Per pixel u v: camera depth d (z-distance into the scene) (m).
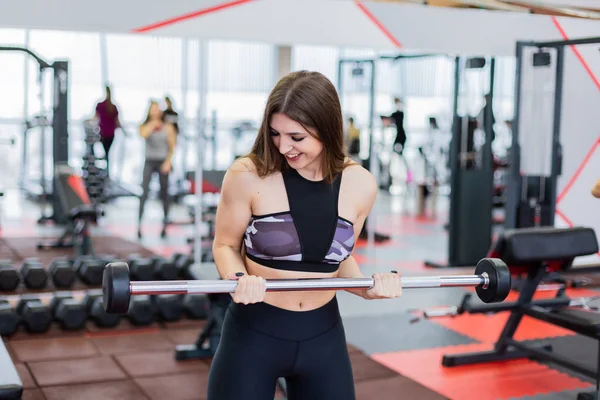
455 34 5.11
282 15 4.55
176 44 10.54
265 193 1.73
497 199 8.98
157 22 4.23
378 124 9.77
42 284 5.00
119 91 10.70
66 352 3.82
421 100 11.97
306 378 1.80
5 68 9.34
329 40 4.70
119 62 10.39
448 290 5.45
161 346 3.97
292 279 1.63
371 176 1.84
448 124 11.47
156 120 7.48
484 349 4.08
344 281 1.68
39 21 3.92
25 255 6.34
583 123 5.50
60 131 7.62
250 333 1.75
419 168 10.73
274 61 10.12
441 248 7.47
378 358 3.89
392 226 9.09
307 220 1.74
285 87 1.66
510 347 4.09
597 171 5.43
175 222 7.86
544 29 5.44
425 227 9.05
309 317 1.78
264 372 1.75
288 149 1.67
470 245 6.32
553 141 5.38
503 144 10.38
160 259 5.29
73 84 10.22
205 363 3.70
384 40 4.84
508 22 5.31
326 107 1.66
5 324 4.02
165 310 4.37
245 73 10.80
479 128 6.54
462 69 6.16
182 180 10.21
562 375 3.65
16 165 10.55
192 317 4.47
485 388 3.45
